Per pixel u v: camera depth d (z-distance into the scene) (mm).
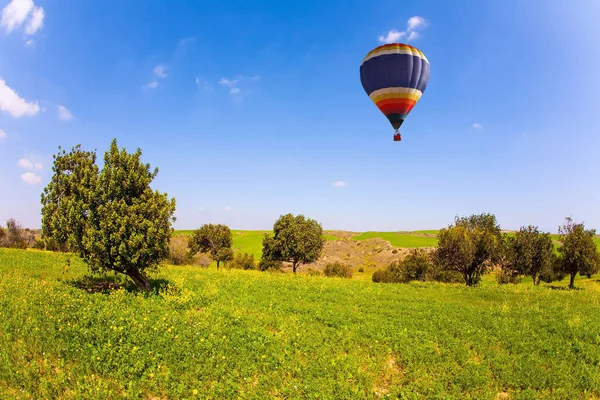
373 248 98250
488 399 9430
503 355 12164
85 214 18531
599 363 11812
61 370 9672
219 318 14547
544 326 15797
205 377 9836
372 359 11703
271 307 17453
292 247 47938
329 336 13484
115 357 10375
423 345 12828
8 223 56844
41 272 23125
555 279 49375
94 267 18281
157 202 19172
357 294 22156
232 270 35094
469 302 21109
